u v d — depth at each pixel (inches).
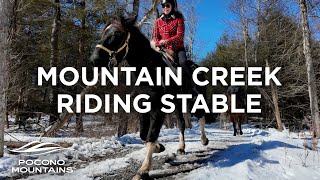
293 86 838.5
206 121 307.6
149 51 203.9
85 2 695.1
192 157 261.9
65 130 517.0
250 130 713.6
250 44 1210.0
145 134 211.2
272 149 283.9
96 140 337.1
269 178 204.2
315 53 653.3
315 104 513.7
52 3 666.8
